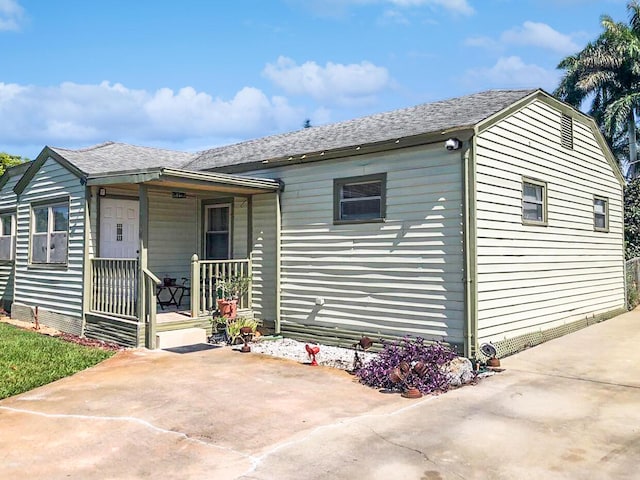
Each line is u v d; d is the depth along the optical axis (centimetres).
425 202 830
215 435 506
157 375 740
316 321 977
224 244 1166
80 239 1077
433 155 823
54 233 1173
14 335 1054
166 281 1128
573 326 1087
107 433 516
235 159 1191
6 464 443
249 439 495
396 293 864
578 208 1125
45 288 1193
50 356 854
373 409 586
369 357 845
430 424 534
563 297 1051
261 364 811
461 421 543
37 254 1234
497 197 843
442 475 414
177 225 1189
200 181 916
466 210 781
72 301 1097
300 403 609
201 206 1205
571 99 2728
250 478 411
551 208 1011
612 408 588
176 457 455
